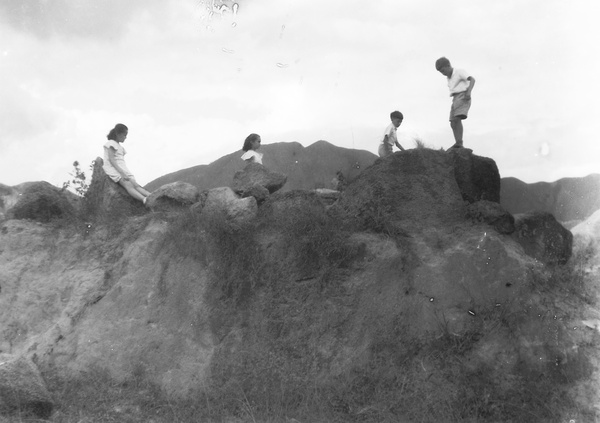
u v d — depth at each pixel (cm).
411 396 916
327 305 988
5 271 1124
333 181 1231
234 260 1027
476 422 895
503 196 1240
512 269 977
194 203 1115
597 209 1202
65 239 1155
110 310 1040
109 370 988
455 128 1112
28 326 1077
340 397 926
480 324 959
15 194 1253
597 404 909
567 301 989
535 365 930
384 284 994
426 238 1019
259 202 1087
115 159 1154
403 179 1055
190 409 930
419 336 959
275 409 918
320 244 1020
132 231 1116
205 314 1005
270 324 987
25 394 895
